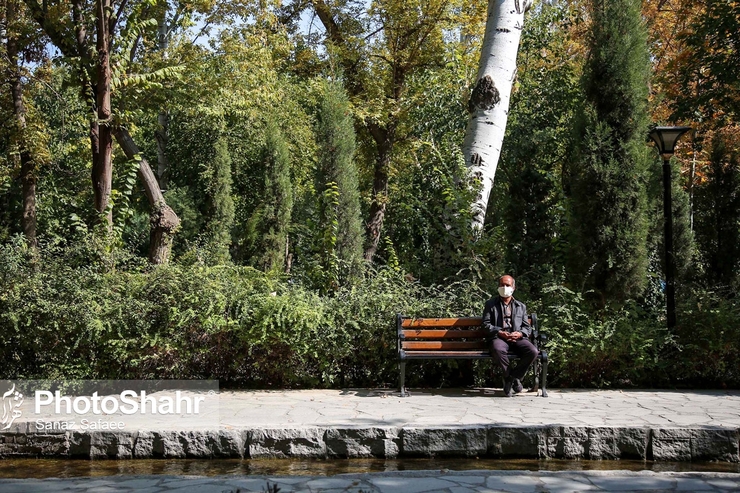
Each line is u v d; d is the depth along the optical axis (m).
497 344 8.48
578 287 9.82
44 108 21.94
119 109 14.23
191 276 9.27
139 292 9.14
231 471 5.79
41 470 5.92
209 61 18.91
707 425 6.26
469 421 6.59
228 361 9.32
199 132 26.23
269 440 6.19
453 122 18.44
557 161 16.44
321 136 15.09
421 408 7.45
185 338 9.07
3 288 8.73
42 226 24.84
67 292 8.83
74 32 12.48
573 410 7.28
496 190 15.96
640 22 9.95
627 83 9.73
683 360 9.25
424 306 9.38
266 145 23.12
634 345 9.04
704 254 14.74
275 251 22.92
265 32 20.88
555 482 5.08
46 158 17.66
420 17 23.80
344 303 9.40
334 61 23.19
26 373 8.87
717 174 14.54
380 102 23.58
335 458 6.16
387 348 9.26
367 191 25.30
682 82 17.77
